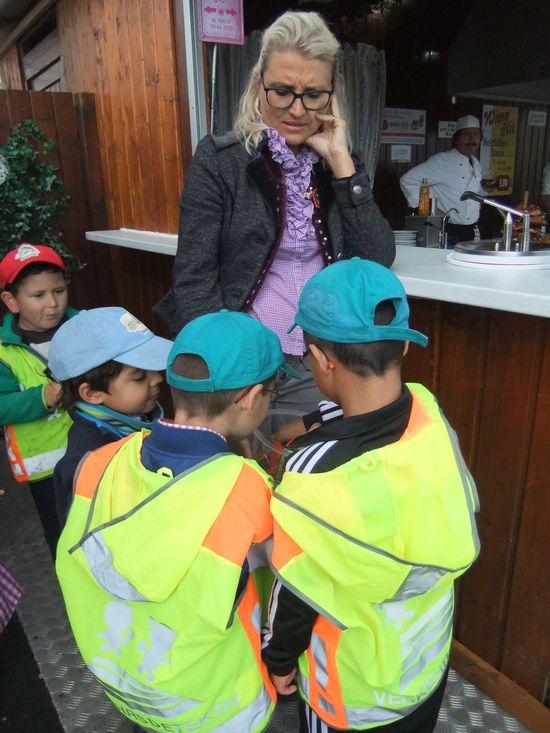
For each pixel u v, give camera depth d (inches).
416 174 181.2
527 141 236.5
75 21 134.2
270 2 162.6
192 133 98.0
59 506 50.6
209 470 35.3
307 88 54.2
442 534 34.4
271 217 59.1
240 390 38.1
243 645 38.1
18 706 67.8
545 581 58.0
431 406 39.9
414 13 190.5
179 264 59.9
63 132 132.7
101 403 52.2
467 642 68.7
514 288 49.7
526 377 54.5
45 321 73.7
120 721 65.1
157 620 35.7
